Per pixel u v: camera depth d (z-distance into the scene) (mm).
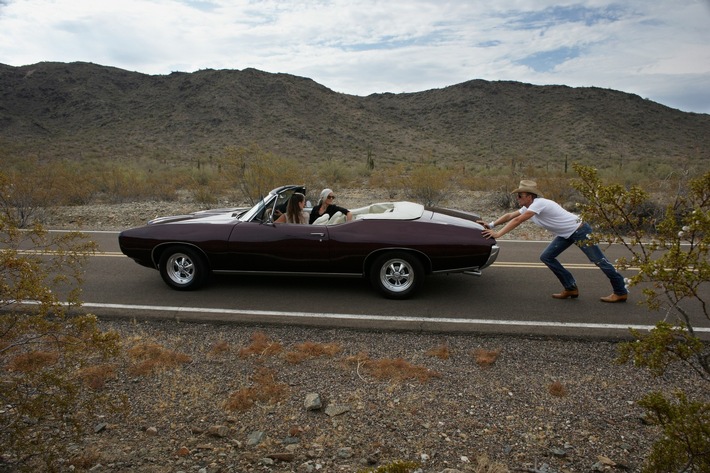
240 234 6805
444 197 17969
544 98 84125
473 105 83812
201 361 5004
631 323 5895
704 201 3039
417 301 6715
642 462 3514
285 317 6098
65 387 3461
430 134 77000
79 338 3617
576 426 3934
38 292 3295
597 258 6551
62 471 3398
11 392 3404
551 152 64062
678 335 3033
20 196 13539
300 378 4656
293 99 76688
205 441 3775
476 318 6078
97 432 3873
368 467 3451
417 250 6492
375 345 5367
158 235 7000
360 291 7156
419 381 4574
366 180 26203
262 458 3559
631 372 4754
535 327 5777
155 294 7043
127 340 5473
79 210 15109
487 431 3867
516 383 4570
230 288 7309
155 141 63344
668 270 2977
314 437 3807
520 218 6430
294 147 63156
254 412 4137
